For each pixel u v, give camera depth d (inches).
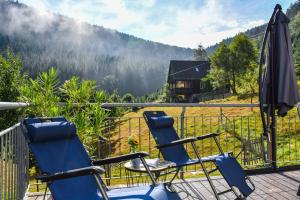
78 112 180.7
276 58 184.4
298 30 1659.7
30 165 177.3
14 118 249.3
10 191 107.0
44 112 171.5
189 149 402.3
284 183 172.6
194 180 178.9
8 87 323.9
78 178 105.5
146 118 160.7
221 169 133.4
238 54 1776.6
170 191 104.3
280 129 490.9
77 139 117.2
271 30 185.3
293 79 182.9
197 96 2128.4
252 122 505.4
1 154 92.9
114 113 433.7
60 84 183.6
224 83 1817.2
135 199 93.6
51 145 107.3
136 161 136.4
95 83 190.2
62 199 94.3
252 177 184.4
